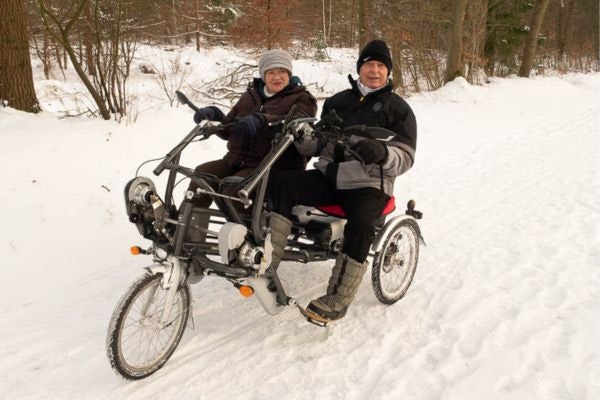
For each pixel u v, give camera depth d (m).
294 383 2.75
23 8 7.35
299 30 23.39
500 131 9.49
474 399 2.57
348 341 3.13
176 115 8.06
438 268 4.11
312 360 2.95
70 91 12.16
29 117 7.19
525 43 19.67
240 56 18.55
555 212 5.30
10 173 5.33
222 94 11.80
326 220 3.34
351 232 3.15
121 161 6.13
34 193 5.09
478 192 6.11
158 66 16.64
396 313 3.45
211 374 2.85
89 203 5.15
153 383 2.79
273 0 15.16
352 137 3.30
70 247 4.54
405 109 3.34
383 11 16.11
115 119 7.42
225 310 3.53
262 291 2.96
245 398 2.66
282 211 3.16
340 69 20.95
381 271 3.45
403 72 16.17
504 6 18.73
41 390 2.76
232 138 3.54
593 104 12.43
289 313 3.49
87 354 3.08
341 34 31.44
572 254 4.26
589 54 28.58
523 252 4.35
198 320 3.41
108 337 2.59
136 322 2.84
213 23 23.75
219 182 2.83
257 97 3.66
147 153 6.50
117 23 7.51
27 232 4.57
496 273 3.97
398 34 14.83
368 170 3.26
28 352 3.13
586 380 2.66
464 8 14.66
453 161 7.58
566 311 3.35
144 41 16.56
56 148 6.08
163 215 2.76
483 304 3.49
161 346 2.97
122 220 5.08
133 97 8.83
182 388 2.74
